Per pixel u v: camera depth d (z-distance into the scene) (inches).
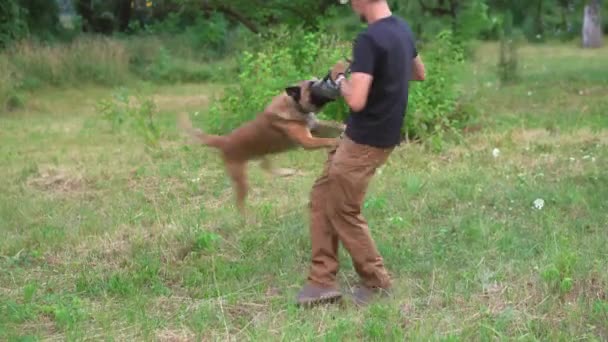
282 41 428.1
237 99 384.5
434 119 370.6
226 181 310.3
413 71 192.9
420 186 284.2
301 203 271.3
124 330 179.5
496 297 188.1
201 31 914.1
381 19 176.4
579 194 263.7
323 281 190.5
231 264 219.8
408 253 220.2
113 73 743.1
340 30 475.8
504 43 664.4
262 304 193.6
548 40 1020.5
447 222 246.7
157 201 288.4
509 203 262.8
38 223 265.9
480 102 461.1
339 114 353.4
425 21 467.5
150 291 203.9
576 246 215.9
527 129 396.2
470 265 210.2
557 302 183.8
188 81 788.0
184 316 186.5
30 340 172.6
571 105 495.2
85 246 239.0
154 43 861.2
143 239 239.9
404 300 189.0
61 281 212.2
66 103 621.3
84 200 294.4
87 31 1005.8
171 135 422.9
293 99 183.2
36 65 712.4
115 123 469.1
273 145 192.4
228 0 545.6
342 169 180.7
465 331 169.5
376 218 252.7
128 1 1031.6
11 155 384.8
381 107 176.7
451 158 337.7
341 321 177.6
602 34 1117.7
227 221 254.5
